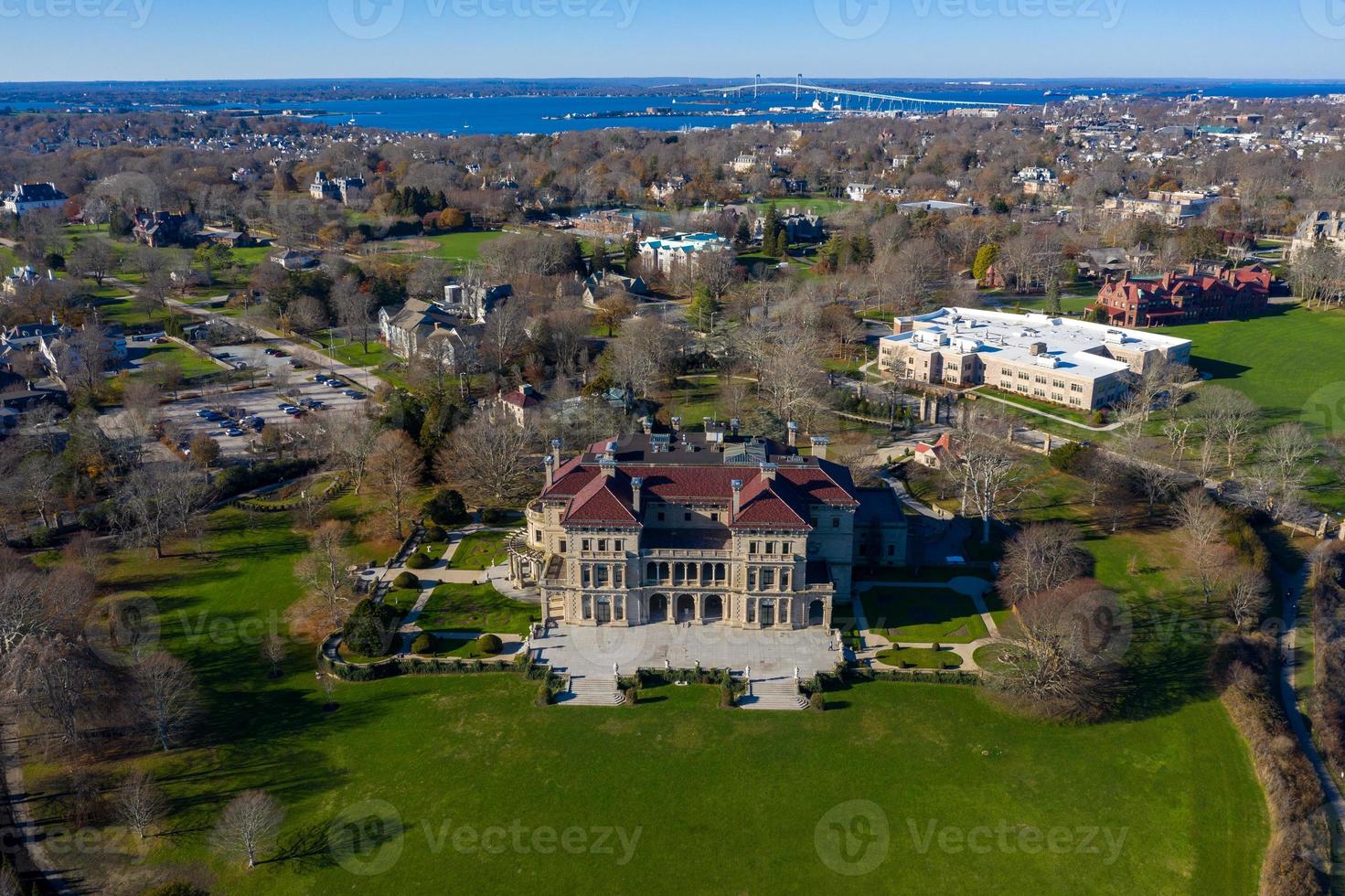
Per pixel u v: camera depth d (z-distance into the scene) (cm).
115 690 13350
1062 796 12356
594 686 14562
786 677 14650
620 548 15538
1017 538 17712
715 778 12694
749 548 15450
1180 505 19138
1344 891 10950
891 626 15975
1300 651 15388
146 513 18475
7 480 19712
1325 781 12725
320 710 14075
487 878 11125
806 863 11338
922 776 12706
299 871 11219
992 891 10956
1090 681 14162
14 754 13088
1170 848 11525
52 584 15550
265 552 18775
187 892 10331
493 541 19025
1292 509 19225
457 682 14750
